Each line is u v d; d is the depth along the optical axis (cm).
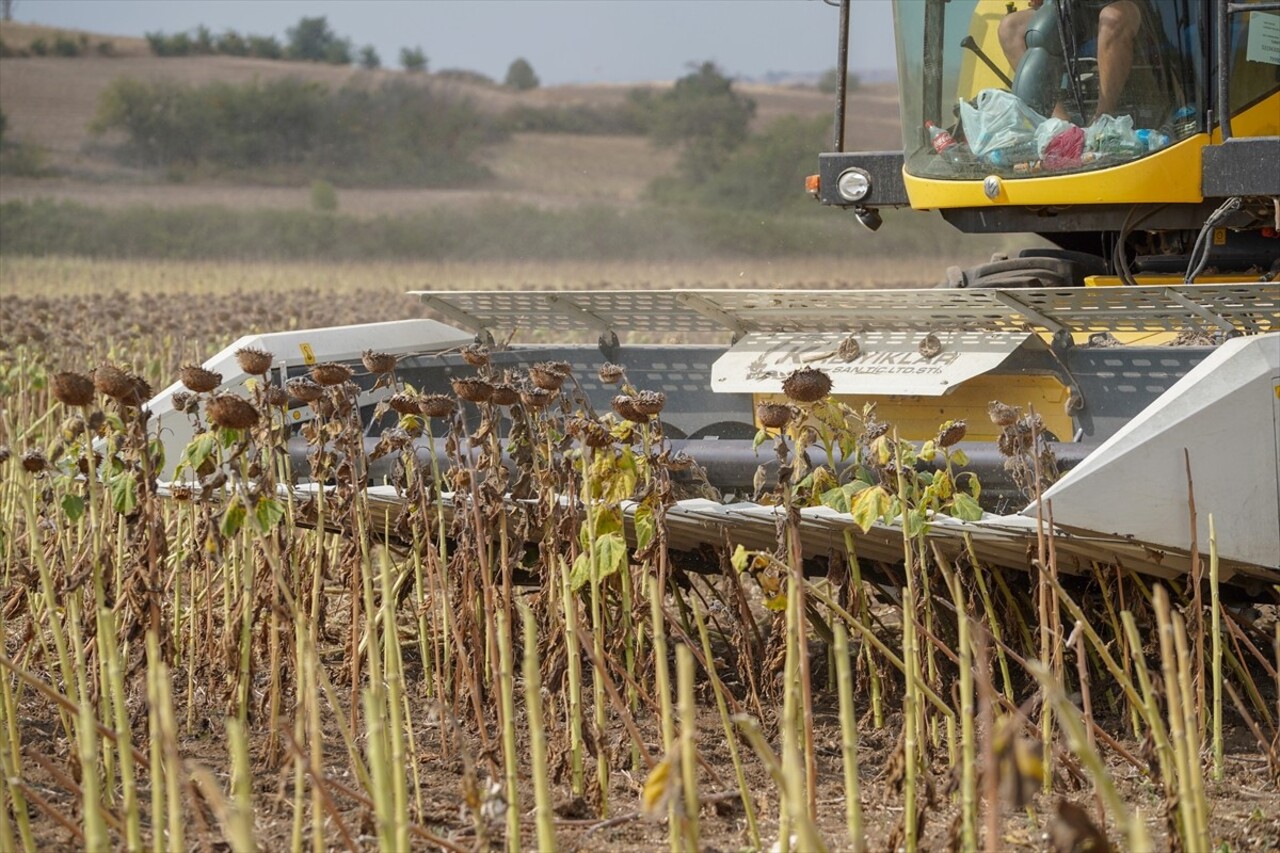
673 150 15388
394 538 983
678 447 888
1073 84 1144
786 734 503
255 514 679
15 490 1009
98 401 903
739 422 1039
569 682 713
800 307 948
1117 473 679
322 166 13938
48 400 1493
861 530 719
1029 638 820
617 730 787
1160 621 495
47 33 17638
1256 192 1036
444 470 928
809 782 583
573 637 671
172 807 468
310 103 14088
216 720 820
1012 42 1180
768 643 844
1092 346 891
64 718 735
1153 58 1105
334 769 741
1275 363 697
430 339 1173
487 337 1118
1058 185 1144
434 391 1128
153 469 716
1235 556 694
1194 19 1085
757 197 13438
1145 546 698
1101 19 1120
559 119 16375
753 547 805
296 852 542
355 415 773
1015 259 1247
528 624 505
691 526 780
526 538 798
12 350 1667
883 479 734
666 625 833
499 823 643
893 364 924
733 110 15388
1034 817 653
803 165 13662
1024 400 912
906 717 564
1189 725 518
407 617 1018
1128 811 670
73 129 14212
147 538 701
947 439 732
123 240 9438
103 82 16250
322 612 869
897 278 6494
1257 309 804
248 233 9862
